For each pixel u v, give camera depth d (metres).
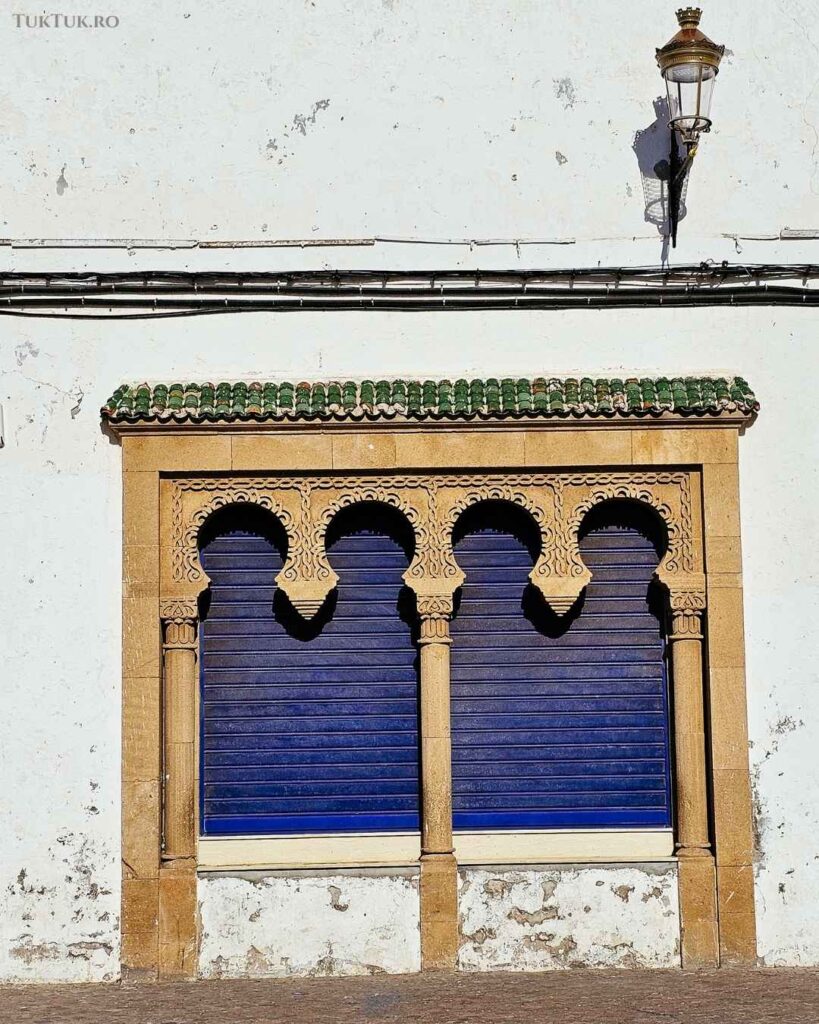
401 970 18.05
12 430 18.53
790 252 18.92
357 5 19.05
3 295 18.64
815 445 18.69
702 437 18.47
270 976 18.02
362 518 18.89
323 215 18.91
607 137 19.03
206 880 18.12
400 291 18.78
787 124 19.05
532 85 19.05
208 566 18.78
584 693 18.81
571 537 18.47
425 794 18.33
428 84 19.03
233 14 19.06
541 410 18.25
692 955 18.11
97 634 18.30
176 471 18.36
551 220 18.95
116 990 17.58
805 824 18.25
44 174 18.86
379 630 18.83
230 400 18.41
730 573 18.38
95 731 18.22
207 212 18.89
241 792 18.62
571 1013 16.19
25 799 18.12
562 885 18.20
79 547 18.41
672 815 18.64
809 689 18.36
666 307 18.86
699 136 18.61
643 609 18.84
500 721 18.78
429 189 18.97
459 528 18.91
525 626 18.84
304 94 19.00
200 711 18.67
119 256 18.81
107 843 18.12
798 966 18.12
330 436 18.39
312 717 18.73
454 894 18.12
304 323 18.81
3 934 18.02
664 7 19.14
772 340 18.83
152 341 18.72
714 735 18.28
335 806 18.64
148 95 18.98
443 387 18.58
